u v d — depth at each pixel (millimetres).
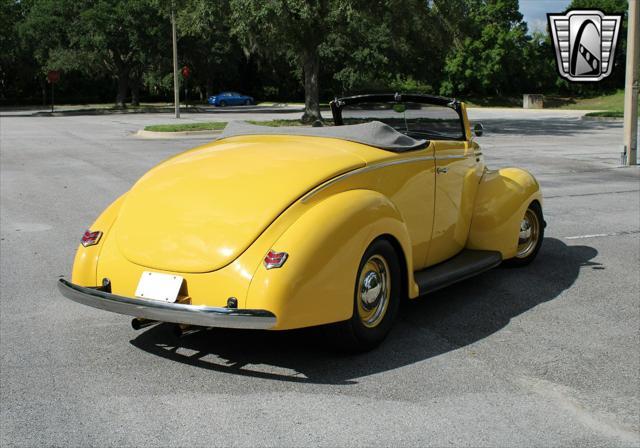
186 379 3891
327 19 25594
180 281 3801
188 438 3211
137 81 54875
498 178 5949
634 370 4070
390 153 4613
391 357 4230
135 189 4438
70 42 46812
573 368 4094
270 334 4609
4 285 5852
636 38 14609
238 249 3736
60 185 11812
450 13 26688
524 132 26266
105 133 25969
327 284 3746
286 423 3361
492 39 60875
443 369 4051
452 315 5066
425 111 5723
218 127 25906
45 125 31516
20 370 4016
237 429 3299
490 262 5445
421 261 5074
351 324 3998
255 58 67688
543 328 4797
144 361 4156
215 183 4145
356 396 3676
